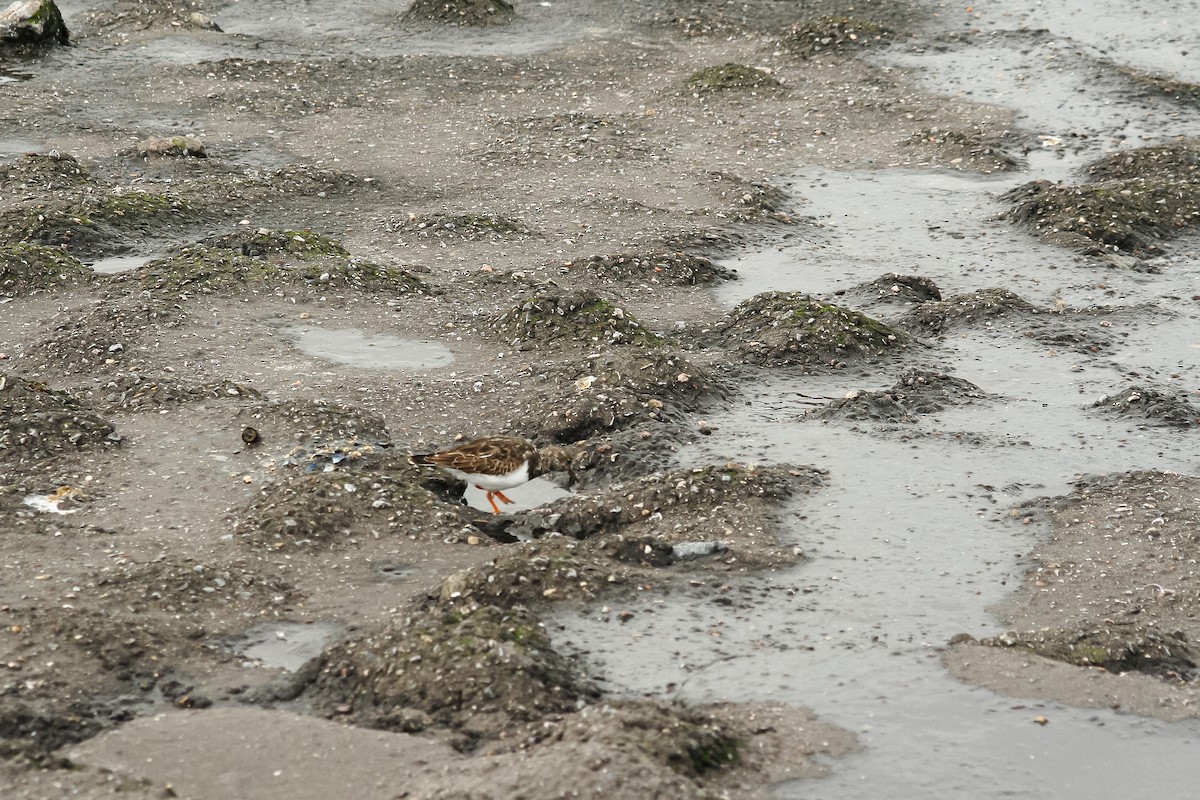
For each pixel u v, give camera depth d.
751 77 37.56
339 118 35.47
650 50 41.25
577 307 22.22
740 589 14.59
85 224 26.62
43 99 36.03
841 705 12.54
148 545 15.17
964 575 15.10
